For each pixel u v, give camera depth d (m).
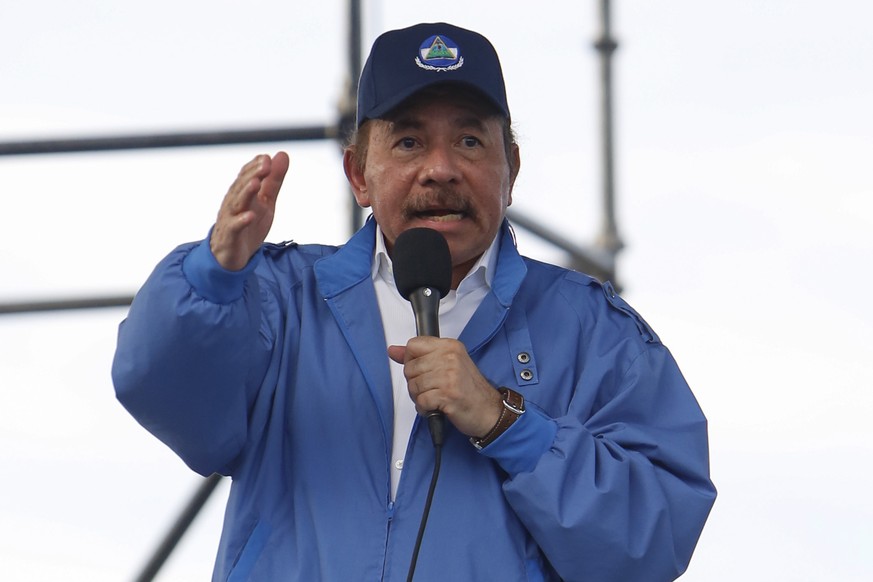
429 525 8.13
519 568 8.13
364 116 8.84
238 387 8.19
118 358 8.00
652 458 8.42
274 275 8.89
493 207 8.64
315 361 8.54
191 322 7.86
